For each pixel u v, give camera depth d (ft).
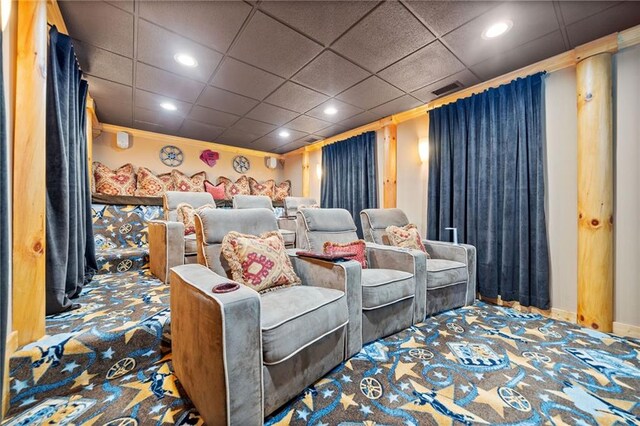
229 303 3.24
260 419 3.51
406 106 10.75
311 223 7.63
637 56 6.30
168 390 4.22
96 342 4.38
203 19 5.91
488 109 8.63
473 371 4.85
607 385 4.46
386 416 3.78
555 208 7.50
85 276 7.53
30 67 4.25
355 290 5.32
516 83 8.01
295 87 9.12
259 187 17.54
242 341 3.32
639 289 6.25
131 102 10.39
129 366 4.63
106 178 12.13
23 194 4.13
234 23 6.04
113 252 9.24
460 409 3.92
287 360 3.95
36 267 4.20
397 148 11.88
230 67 7.87
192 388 3.76
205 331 3.40
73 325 4.74
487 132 8.66
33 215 4.19
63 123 5.55
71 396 4.05
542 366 5.00
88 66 7.75
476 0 5.38
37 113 4.29
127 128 13.58
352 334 5.26
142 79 8.55
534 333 6.37
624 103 6.47
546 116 7.66
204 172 15.78
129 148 13.91
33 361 3.90
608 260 6.51
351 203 13.62
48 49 5.16
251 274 4.99
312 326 4.23
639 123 6.28
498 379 4.62
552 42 6.76
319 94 9.65
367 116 11.85
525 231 7.76
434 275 7.21
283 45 6.86
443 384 4.49
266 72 8.16
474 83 8.87
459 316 7.37
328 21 5.99
